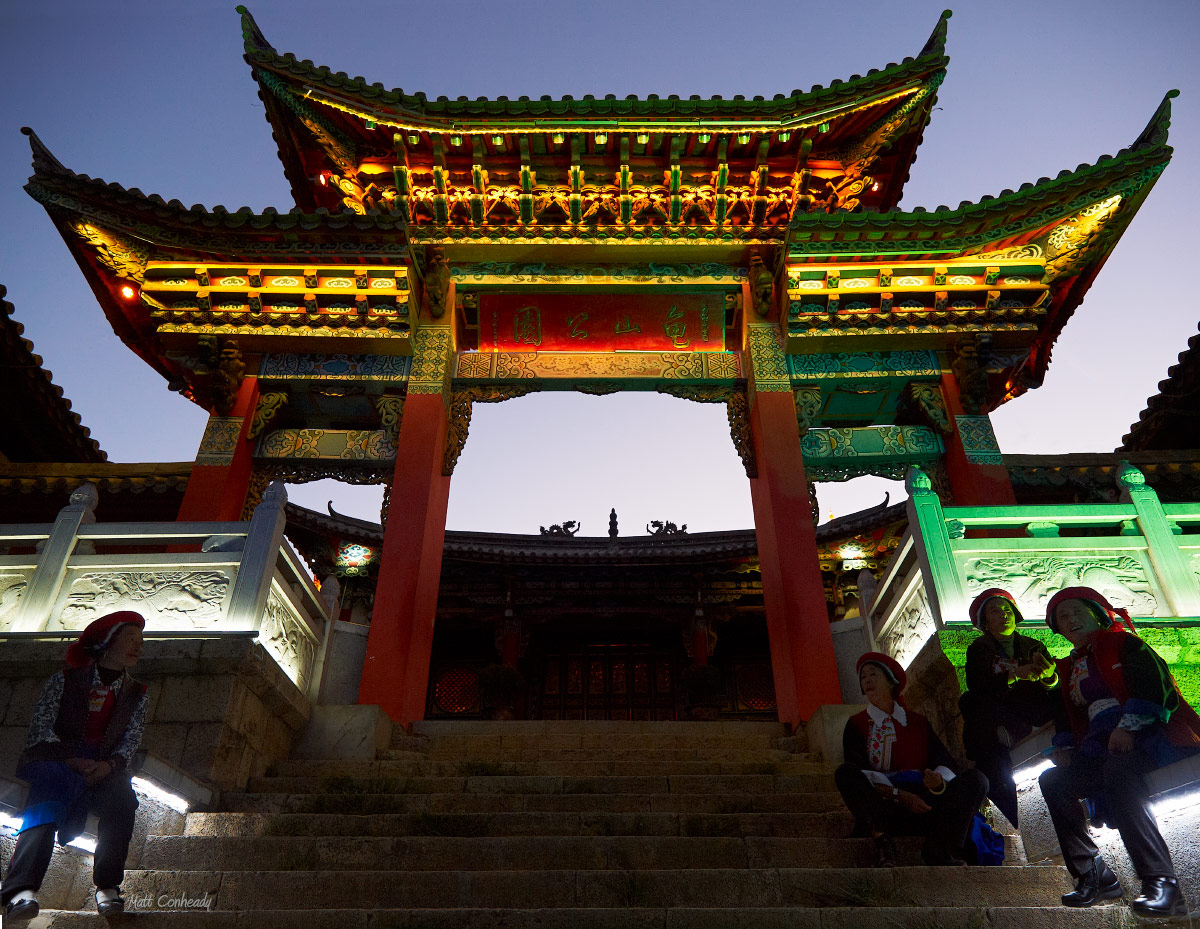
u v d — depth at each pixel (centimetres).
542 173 1582
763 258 1559
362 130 1562
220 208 1388
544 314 1570
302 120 1560
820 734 1009
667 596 2478
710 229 1553
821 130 1531
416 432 1402
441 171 1536
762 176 1547
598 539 2477
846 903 585
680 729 1130
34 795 513
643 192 1569
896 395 1533
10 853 537
